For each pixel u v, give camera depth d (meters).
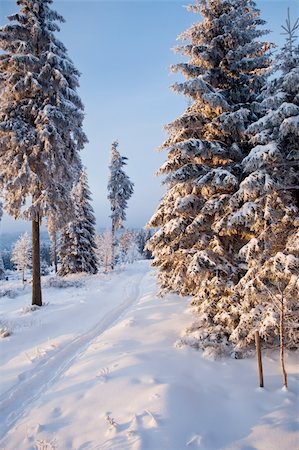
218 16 10.40
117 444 4.91
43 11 14.51
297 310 8.09
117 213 38.47
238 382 7.06
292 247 7.58
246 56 10.23
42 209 14.04
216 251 9.30
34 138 14.04
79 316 13.33
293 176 8.50
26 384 7.22
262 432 5.39
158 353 8.36
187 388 6.50
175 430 5.21
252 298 8.08
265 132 8.23
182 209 9.93
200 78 9.27
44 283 22.86
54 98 14.81
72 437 5.22
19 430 5.54
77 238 32.75
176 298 14.95
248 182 8.00
